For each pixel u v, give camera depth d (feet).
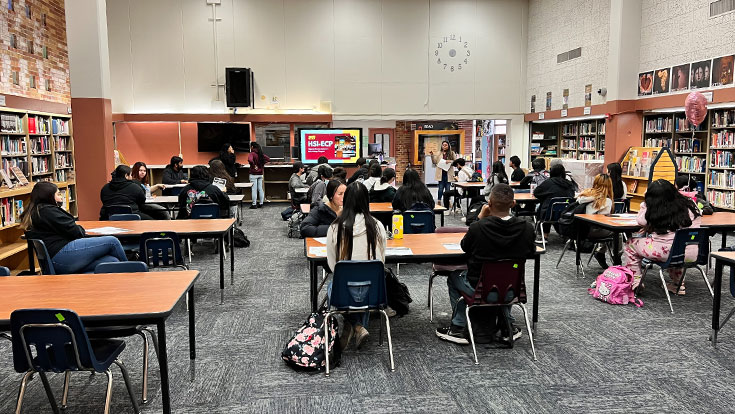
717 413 9.71
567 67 40.32
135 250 17.95
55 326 7.99
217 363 12.15
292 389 10.82
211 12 43.88
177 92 44.06
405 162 61.87
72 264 12.44
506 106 47.60
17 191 20.12
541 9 44.47
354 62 45.55
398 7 45.60
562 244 26.20
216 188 23.99
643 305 16.20
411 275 20.26
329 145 44.01
